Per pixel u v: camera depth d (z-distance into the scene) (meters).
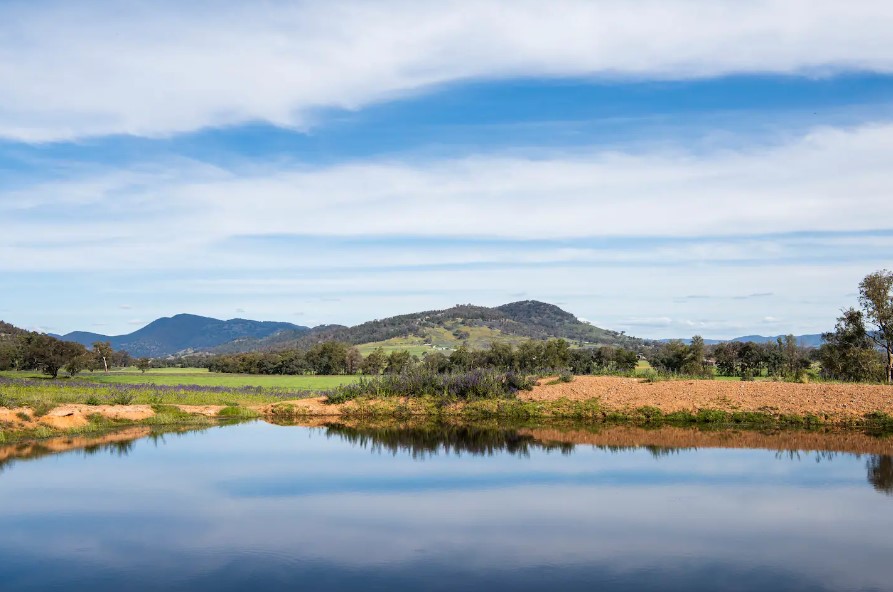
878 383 34.22
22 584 11.23
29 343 90.62
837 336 47.62
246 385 64.56
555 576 11.40
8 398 30.06
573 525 14.38
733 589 10.71
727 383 33.66
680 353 64.94
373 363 111.19
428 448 24.80
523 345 80.00
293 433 29.47
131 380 77.31
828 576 11.23
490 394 35.50
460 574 11.55
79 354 86.31
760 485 17.77
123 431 29.98
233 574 11.65
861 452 22.28
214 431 30.12
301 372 113.00
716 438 25.70
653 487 17.73
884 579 11.09
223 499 16.94
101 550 13.02
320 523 14.77
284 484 18.69
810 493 16.83
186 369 143.12
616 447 24.23
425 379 38.31
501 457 22.67
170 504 16.47
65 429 28.92
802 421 28.34
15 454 23.58
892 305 45.25
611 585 10.96
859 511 15.13
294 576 11.54
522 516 15.15
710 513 15.13
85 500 16.94
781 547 12.74
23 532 14.21
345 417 35.66
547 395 34.94
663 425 29.58
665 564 11.92
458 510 15.73
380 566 11.98
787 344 64.50
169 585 11.14
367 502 16.58
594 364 73.81
